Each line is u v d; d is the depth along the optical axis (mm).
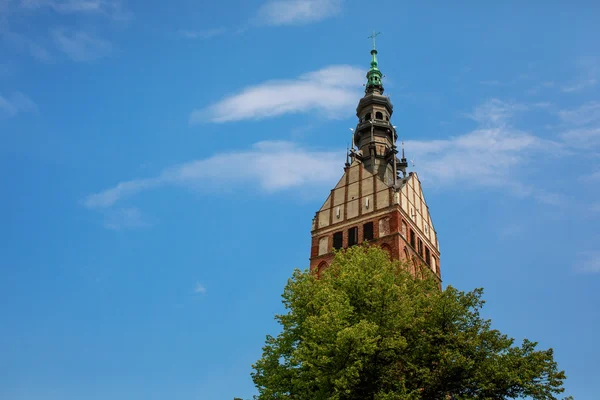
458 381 34219
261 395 35969
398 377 34719
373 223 60844
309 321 34719
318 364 33375
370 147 70750
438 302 36688
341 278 38719
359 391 34312
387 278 38844
